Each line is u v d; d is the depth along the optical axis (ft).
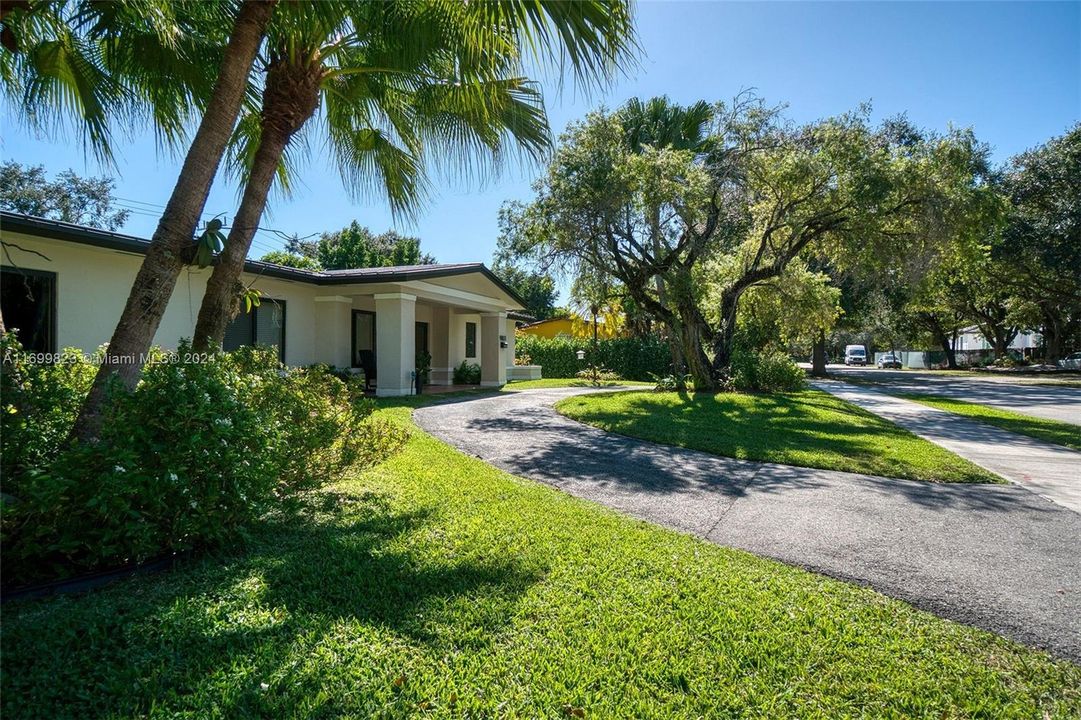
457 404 42.83
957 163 45.73
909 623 9.75
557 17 12.13
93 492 9.50
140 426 10.12
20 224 25.62
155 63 17.26
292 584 10.26
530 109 17.71
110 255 31.68
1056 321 120.88
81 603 9.11
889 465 23.41
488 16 12.97
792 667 8.22
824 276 61.77
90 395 12.21
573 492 18.85
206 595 9.63
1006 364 139.13
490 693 7.31
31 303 28.48
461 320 67.97
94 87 17.78
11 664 7.30
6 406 10.70
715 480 20.72
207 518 10.77
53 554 9.95
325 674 7.45
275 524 13.70
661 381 63.05
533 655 8.23
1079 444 30.60
